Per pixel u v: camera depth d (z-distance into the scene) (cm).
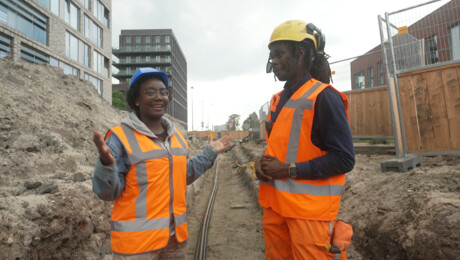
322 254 159
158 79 193
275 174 166
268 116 209
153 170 168
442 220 229
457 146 448
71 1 2388
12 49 1722
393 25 539
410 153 490
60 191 307
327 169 155
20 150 432
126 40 7525
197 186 892
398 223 280
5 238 215
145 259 161
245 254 444
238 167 1333
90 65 2681
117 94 4762
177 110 8419
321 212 159
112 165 146
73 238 285
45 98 718
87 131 709
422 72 480
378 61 790
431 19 511
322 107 160
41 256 243
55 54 2127
